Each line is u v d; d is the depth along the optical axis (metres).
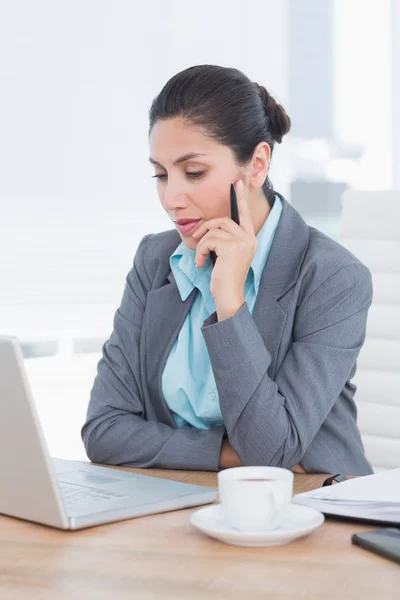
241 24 4.45
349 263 2.00
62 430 4.45
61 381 4.44
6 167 4.34
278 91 4.46
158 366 2.06
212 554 1.19
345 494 1.37
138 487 1.52
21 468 1.31
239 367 1.82
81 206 4.43
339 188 4.47
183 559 1.17
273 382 1.86
